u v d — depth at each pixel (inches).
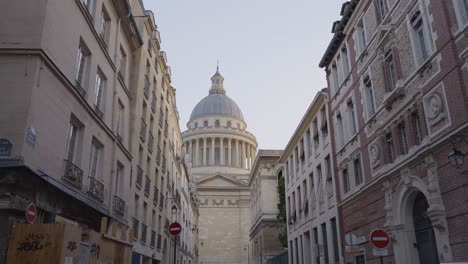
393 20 693.3
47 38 455.8
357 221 842.8
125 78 835.4
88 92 592.4
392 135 695.1
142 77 929.5
